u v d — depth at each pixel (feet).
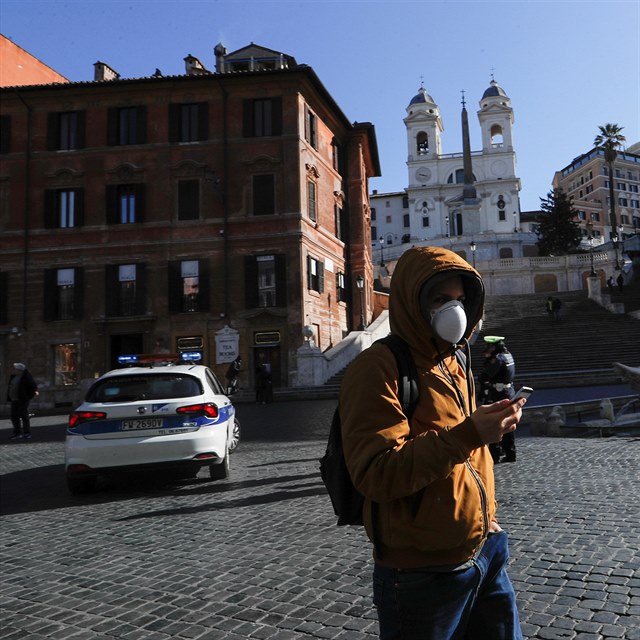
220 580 13.35
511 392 26.23
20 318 90.33
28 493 25.48
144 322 88.48
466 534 5.24
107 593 12.91
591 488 20.89
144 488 25.23
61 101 92.99
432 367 5.63
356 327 107.96
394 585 5.32
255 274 88.43
